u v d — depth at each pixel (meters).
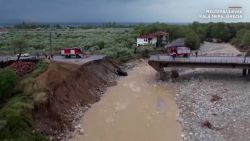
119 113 53.53
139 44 128.12
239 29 180.25
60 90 52.84
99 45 115.38
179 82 74.00
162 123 49.00
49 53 91.94
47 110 45.22
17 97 45.72
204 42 174.00
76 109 53.03
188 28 171.75
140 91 67.56
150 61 75.62
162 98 62.44
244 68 72.75
